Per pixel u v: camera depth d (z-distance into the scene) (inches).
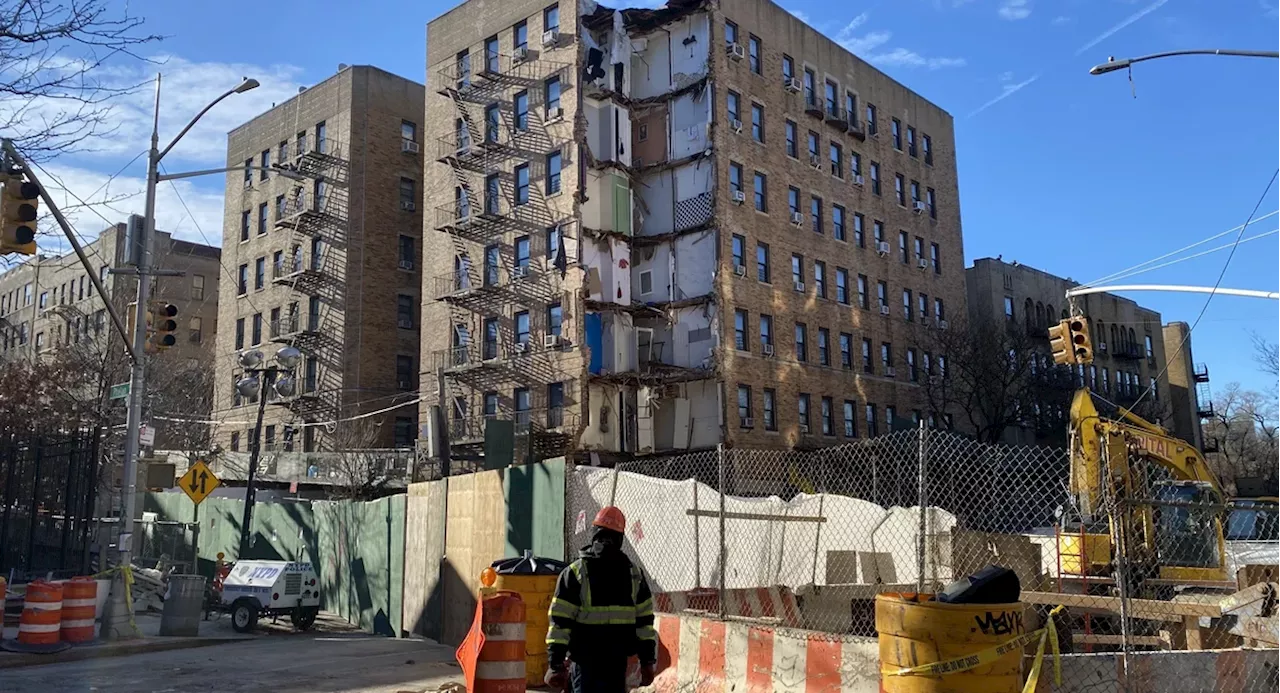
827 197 1820.9
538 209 1617.9
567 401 1524.4
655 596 503.8
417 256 2031.3
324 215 1985.7
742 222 1625.2
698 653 420.5
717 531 536.4
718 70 1624.0
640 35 1726.1
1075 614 508.4
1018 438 2097.7
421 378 1763.0
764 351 1622.8
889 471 1076.5
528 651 446.0
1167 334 2987.2
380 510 794.8
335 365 1924.2
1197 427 2896.2
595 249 1603.1
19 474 888.9
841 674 350.0
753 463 1503.4
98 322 1863.9
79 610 611.8
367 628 792.3
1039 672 281.1
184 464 1689.2
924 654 270.5
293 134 2118.6
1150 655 308.8
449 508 668.7
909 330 1956.2
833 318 1777.8
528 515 567.5
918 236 2044.8
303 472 1646.2
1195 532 609.6
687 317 1598.2
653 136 1689.2
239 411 2124.8
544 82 1643.7
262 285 2138.3
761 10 1743.4
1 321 1769.2
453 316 1733.5
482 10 1769.2
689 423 1568.7
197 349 2623.0
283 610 754.2
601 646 248.5
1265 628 397.7
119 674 506.3
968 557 527.8
